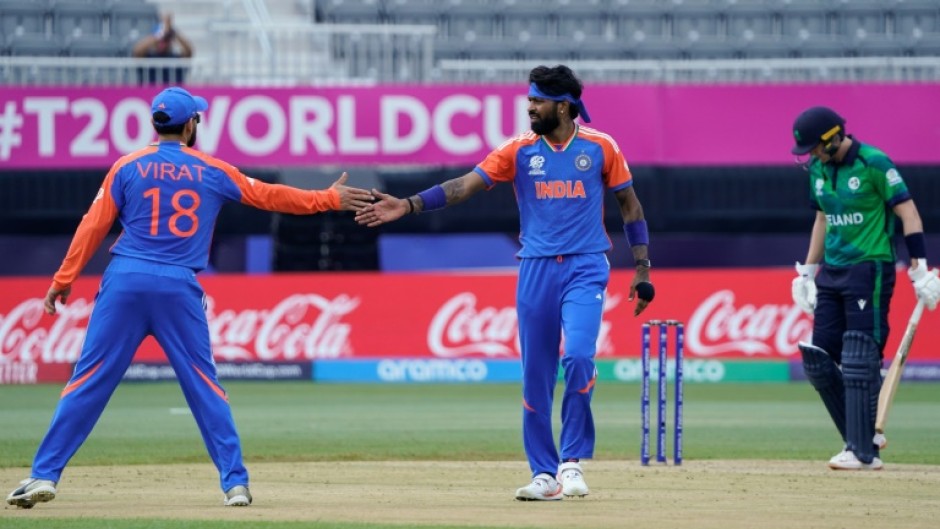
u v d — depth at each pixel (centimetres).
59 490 2683
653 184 7356
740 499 2494
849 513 2272
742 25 8388
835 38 8256
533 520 2138
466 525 2055
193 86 6656
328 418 4888
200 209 2350
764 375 6719
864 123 6725
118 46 8000
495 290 6794
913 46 8212
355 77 7344
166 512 2253
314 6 8381
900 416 5006
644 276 2506
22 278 6756
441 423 4678
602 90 6744
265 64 7300
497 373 6762
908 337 3225
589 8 8406
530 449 2483
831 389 3253
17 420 4781
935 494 2605
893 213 3184
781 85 6738
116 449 3744
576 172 2434
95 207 2331
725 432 4334
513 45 8212
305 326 6806
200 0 8275
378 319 6806
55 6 8125
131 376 6881
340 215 7319
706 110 6744
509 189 7331
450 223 7419
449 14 8381
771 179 7312
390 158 6700
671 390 6297
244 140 6662
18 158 6675
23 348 6725
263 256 7525
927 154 6706
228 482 2352
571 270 2433
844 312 3238
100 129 6700
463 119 6700
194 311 2341
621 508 2325
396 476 3008
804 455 3584
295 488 2722
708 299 6731
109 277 2322
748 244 7569
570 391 2414
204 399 2345
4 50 7906
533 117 2423
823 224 3334
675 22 8400
